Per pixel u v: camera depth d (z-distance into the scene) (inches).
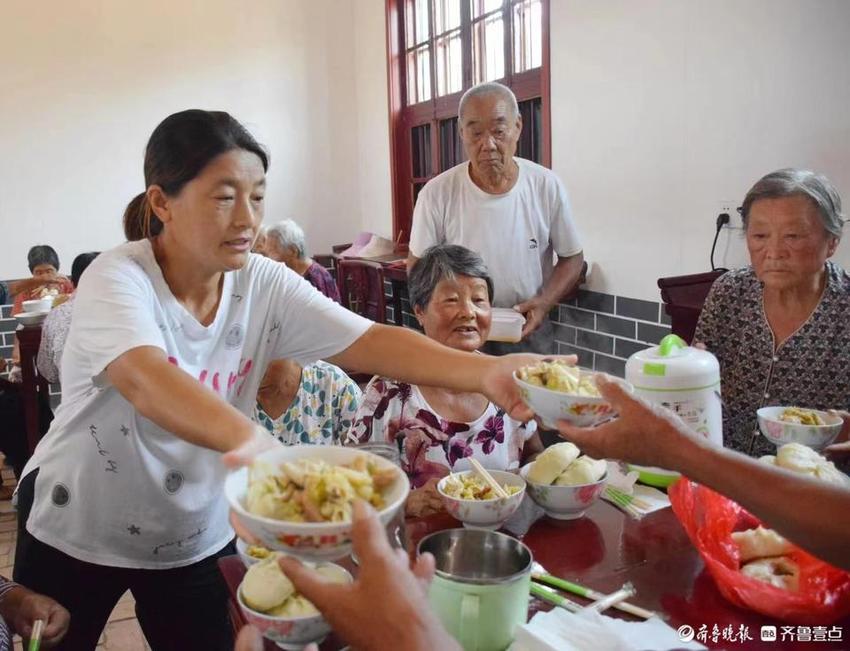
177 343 47.9
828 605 34.8
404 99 184.5
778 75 80.7
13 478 145.5
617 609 37.2
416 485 58.2
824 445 50.9
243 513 26.0
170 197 43.1
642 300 104.8
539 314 97.4
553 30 118.2
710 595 38.2
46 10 173.6
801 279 59.0
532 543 44.6
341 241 211.2
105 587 53.6
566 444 49.6
